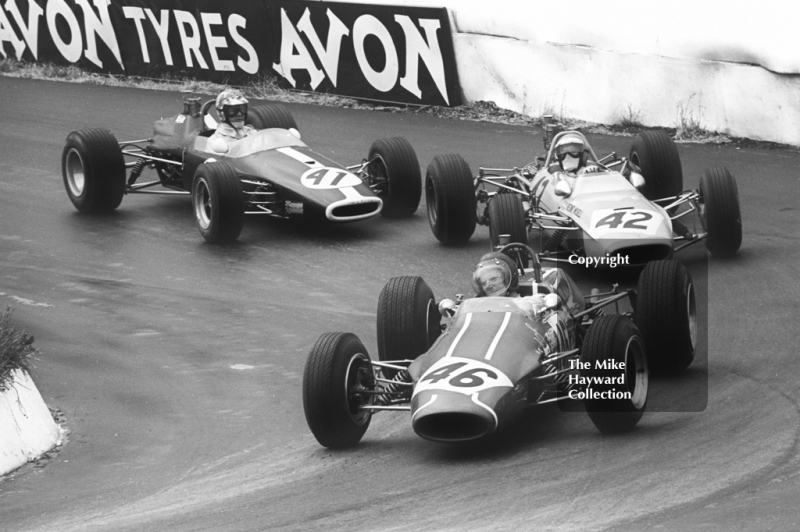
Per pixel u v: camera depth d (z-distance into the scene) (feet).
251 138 152.76
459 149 184.65
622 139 183.93
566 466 75.97
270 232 150.10
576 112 195.83
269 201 146.10
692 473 72.79
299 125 206.59
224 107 153.99
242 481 81.30
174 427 95.61
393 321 91.86
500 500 70.95
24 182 179.32
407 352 91.71
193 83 242.17
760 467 73.05
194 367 108.99
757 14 172.86
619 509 67.72
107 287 132.16
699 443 78.38
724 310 111.45
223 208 142.31
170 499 78.84
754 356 98.27
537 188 136.05
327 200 140.97
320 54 224.12
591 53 191.21
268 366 108.17
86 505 79.10
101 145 159.74
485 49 205.57
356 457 83.20
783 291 116.16
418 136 194.70
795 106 171.83
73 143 160.45
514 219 123.13
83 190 160.25
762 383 91.20
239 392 102.47
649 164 144.05
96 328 120.06
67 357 112.57
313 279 131.44
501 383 77.77
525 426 85.66
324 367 81.87
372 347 110.01
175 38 242.99
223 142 152.87
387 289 93.76
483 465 78.02
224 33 235.81
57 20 257.34
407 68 213.87
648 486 71.10
